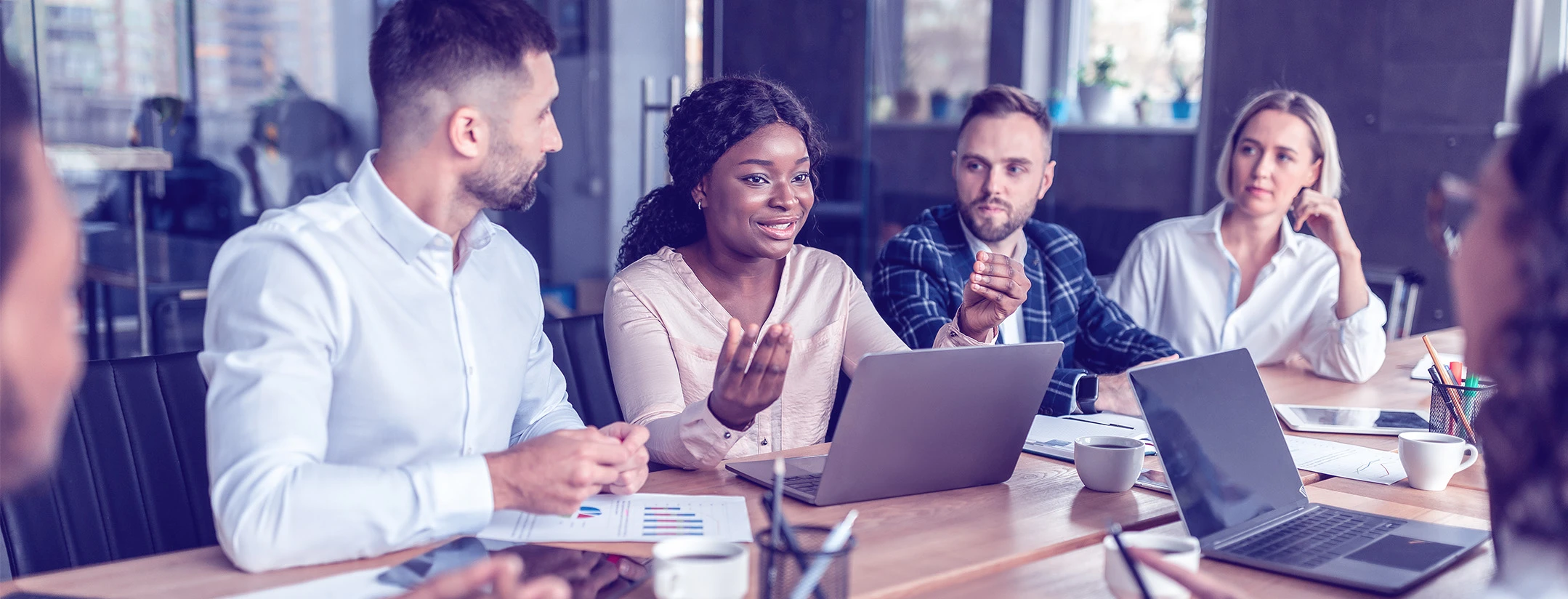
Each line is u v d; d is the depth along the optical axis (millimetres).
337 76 4297
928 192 4793
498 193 1266
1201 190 4512
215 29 4066
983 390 1330
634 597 995
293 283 1158
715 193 1809
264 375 1106
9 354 582
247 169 4172
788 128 1804
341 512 1049
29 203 585
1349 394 2107
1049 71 5012
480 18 1201
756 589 1004
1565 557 740
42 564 1385
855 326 1968
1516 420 757
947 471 1362
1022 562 1130
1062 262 2447
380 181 1245
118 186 3793
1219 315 2709
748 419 1412
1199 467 1203
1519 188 746
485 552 1089
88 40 3832
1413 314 3926
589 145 4480
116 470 1473
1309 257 2641
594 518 1236
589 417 2002
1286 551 1126
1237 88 4414
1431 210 2885
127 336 3949
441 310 1287
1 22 3639
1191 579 863
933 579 1051
